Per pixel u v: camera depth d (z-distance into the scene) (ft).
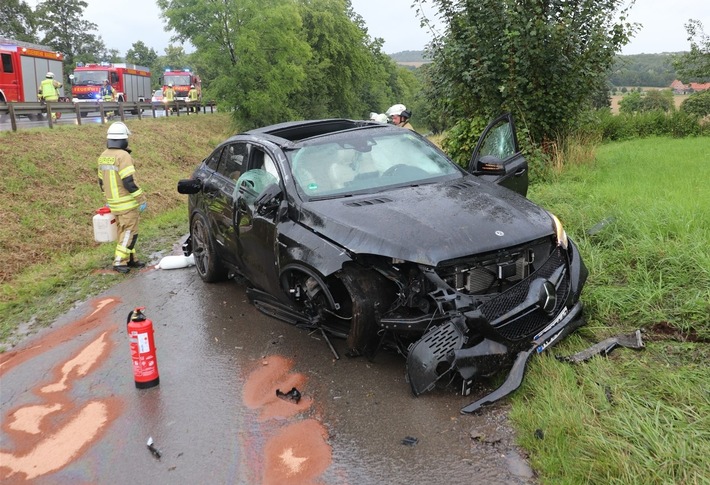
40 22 293.43
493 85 36.17
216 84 123.34
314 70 152.46
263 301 18.56
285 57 126.00
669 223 19.45
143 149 78.95
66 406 14.29
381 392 13.43
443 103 40.01
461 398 12.77
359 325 13.80
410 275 13.12
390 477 10.63
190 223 23.34
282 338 16.93
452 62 36.81
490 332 12.42
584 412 11.21
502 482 10.17
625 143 69.97
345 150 17.63
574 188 29.30
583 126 39.86
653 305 15.01
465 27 36.11
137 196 25.52
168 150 83.87
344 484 10.58
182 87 145.38
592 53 35.53
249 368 15.30
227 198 19.48
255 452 11.78
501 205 14.82
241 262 18.95
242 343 16.84
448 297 12.51
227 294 21.26
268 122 131.44
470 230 13.37
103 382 15.33
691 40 84.23
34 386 15.52
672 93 129.90
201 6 119.34
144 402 14.08
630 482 9.35
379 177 16.96
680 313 14.35
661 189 26.84
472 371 12.26
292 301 15.99
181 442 12.34
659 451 9.76
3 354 18.10
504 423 11.74
